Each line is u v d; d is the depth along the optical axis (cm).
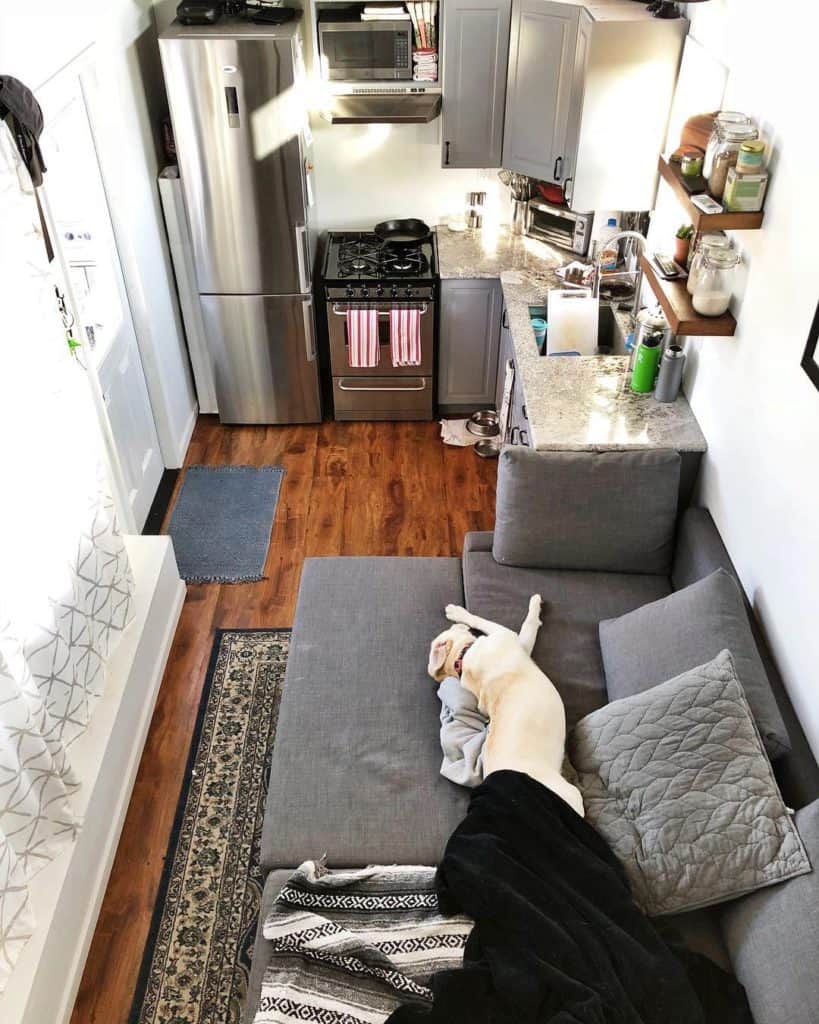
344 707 281
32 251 256
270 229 449
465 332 489
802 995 185
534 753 244
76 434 287
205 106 416
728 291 296
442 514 454
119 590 324
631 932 209
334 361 494
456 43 429
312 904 226
